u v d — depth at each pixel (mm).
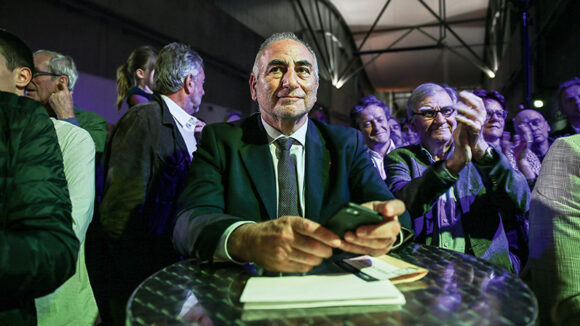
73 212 978
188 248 785
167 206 1423
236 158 936
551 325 875
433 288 616
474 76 21359
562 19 6383
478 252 1172
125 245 1353
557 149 916
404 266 705
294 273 699
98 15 5418
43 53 1670
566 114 2557
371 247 643
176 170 1449
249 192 915
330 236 613
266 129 976
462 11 15266
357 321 500
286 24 12250
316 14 14617
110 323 1468
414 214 980
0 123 774
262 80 931
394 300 551
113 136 1443
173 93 1574
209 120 8234
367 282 619
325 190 932
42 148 796
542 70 7633
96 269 1456
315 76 951
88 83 5324
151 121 1440
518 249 1323
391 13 15961
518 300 562
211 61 8211
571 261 840
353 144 1001
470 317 508
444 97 1284
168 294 605
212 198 871
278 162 952
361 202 940
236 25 9164
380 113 1917
